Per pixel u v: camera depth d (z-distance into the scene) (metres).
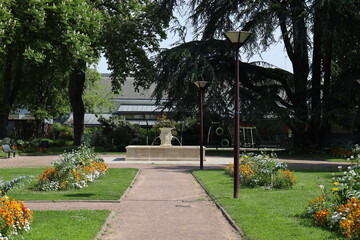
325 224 7.73
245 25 32.19
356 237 6.61
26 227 7.21
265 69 35.78
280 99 33.59
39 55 26.84
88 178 14.41
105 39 32.97
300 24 29.62
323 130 34.44
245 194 12.09
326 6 29.84
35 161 24.67
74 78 37.81
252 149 40.38
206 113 32.25
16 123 44.88
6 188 8.07
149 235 7.64
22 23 27.16
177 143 41.91
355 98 32.41
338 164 24.05
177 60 32.56
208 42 33.00
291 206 9.95
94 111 61.59
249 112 31.06
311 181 15.03
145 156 26.22
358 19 30.89
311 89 34.47
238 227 8.07
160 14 34.84
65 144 43.22
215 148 43.97
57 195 11.84
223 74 32.72
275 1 30.86
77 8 28.88
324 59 34.94
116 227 8.27
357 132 36.16
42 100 45.84
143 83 36.09
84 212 9.20
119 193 12.27
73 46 28.00
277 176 13.58
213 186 13.84
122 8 35.72
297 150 33.44
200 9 33.88
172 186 14.45
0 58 31.47
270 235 7.17
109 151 35.78
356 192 7.92
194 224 8.57
